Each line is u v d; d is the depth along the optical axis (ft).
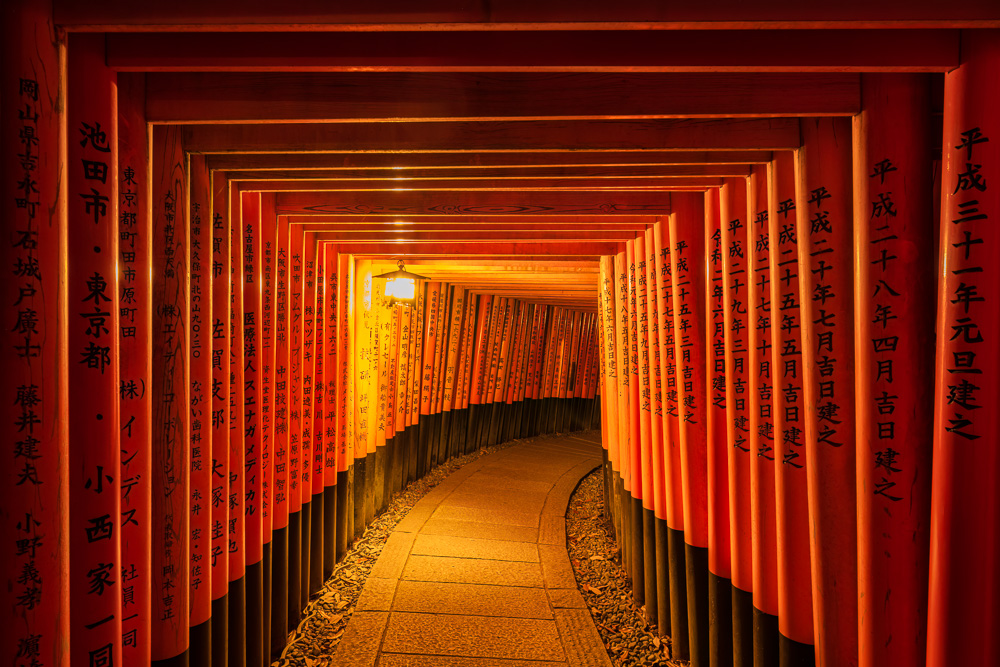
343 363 19.29
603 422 24.23
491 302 36.04
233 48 6.48
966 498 6.16
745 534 10.67
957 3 5.38
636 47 6.27
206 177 9.64
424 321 29.14
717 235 11.44
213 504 10.35
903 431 7.22
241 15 5.62
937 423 6.46
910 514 7.24
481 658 13.37
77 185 6.56
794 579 9.03
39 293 5.77
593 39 6.25
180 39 6.54
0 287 5.66
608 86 7.55
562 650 13.76
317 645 14.23
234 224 11.12
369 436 22.71
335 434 18.17
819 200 8.23
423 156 9.91
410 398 27.63
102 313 6.73
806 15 5.41
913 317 7.22
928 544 7.25
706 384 12.66
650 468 16.14
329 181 11.42
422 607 15.67
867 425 7.43
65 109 5.97
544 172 10.45
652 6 5.45
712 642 11.68
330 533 18.07
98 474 6.73
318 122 8.26
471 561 18.85
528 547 20.21
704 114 7.52
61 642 5.98
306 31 6.05
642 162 9.61
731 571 11.06
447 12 5.52
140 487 7.66
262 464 12.34
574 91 7.57
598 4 5.48
